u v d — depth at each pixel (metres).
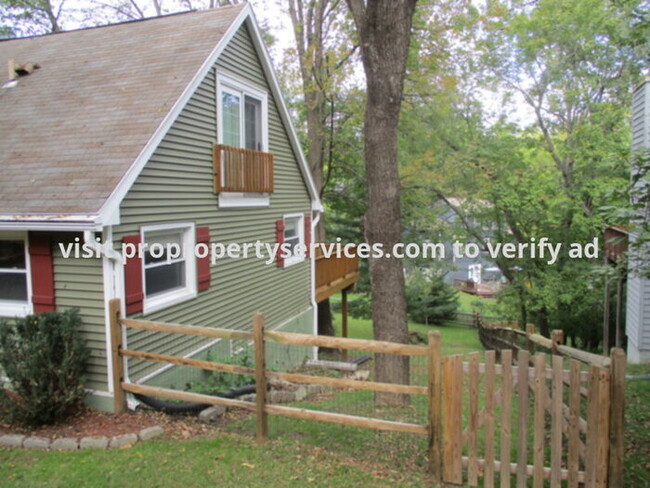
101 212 4.90
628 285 10.91
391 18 6.24
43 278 5.55
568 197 15.43
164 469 4.07
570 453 3.77
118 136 5.95
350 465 4.19
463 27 12.17
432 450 4.00
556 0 14.59
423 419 5.45
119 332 5.26
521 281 17.25
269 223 9.92
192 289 7.23
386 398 6.54
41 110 6.86
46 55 8.56
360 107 13.39
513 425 5.63
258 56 9.16
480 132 16.80
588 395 3.73
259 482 3.86
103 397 5.45
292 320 11.05
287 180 10.82
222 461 4.22
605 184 13.73
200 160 7.34
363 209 17.66
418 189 15.80
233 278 8.48
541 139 16.44
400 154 14.56
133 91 6.80
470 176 15.45
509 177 15.59
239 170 8.24
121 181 5.22
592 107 15.19
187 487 3.79
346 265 14.84
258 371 4.55
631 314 10.60
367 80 6.55
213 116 7.70
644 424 5.85
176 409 5.43
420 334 22.03
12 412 4.87
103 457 4.30
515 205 15.88
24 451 4.46
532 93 16.55
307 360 10.41
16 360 4.86
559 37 15.09
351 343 4.18
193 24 8.38
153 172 6.20
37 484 3.84
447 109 13.41
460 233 18.08
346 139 15.55
